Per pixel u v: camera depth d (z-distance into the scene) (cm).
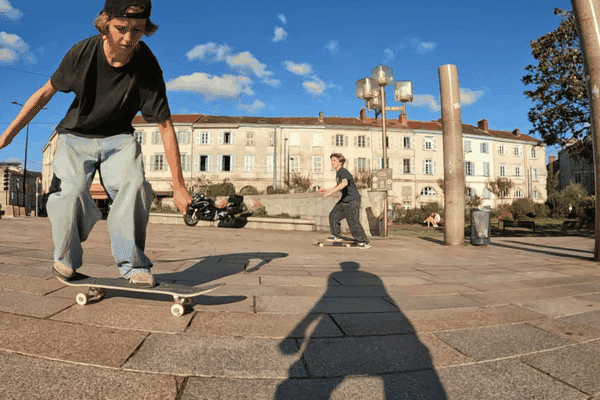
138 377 160
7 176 2022
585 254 732
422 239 1097
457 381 171
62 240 227
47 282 305
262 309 273
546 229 1852
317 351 200
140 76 222
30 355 173
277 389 157
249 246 745
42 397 139
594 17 598
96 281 244
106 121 229
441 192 4162
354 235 751
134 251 236
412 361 192
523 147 4647
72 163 226
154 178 3719
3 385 146
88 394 144
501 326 255
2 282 296
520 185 4575
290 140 3891
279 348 202
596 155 612
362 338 223
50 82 218
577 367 189
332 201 1255
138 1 186
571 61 1236
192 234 998
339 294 336
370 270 486
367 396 154
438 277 445
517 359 199
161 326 223
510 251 771
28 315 226
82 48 207
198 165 3803
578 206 3459
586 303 324
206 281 361
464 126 4756
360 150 3991
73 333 203
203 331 220
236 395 151
